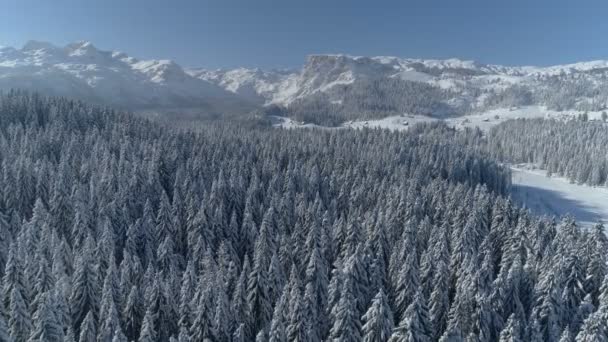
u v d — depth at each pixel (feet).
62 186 262.06
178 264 223.51
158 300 158.40
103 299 150.82
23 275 153.17
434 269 201.87
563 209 548.72
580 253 226.79
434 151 633.20
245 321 167.94
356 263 186.60
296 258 236.84
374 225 264.93
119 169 328.90
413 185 372.79
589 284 196.95
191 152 440.45
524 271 207.62
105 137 451.53
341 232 252.62
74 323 157.99
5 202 269.23
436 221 322.14
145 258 225.76
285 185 369.30
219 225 258.78
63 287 165.07
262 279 178.29
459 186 388.78
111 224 244.01
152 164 345.10
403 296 179.63
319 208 302.04
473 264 189.67
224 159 424.87
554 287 178.81
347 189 374.84
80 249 216.95
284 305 161.17
